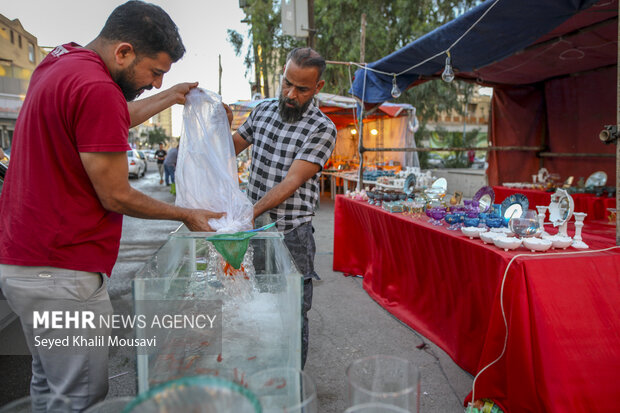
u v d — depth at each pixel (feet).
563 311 5.24
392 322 9.45
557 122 18.47
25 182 3.54
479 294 6.79
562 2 9.21
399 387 2.65
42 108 3.42
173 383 1.87
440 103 44.27
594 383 5.10
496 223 7.42
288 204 6.06
